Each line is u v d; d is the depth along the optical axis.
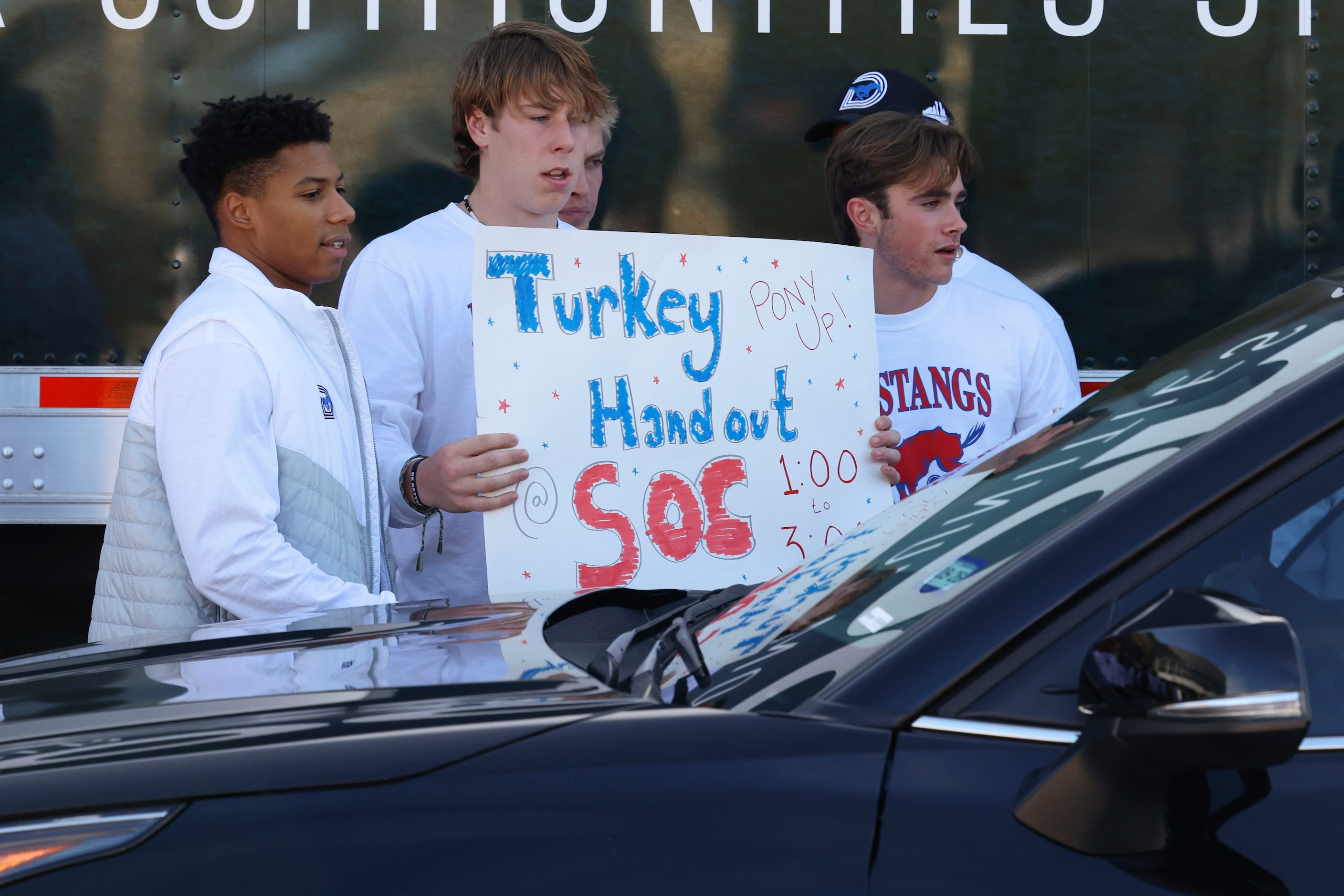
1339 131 5.61
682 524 4.05
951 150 4.83
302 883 1.94
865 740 2.07
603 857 1.96
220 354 3.81
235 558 3.71
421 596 4.97
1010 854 1.93
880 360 5.09
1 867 1.97
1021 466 2.77
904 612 2.29
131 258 5.43
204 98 5.43
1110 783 1.93
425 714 2.30
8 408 5.41
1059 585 2.12
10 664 3.21
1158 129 5.59
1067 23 5.58
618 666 2.61
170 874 1.96
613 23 5.53
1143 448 2.38
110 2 5.39
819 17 5.55
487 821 2.00
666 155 5.56
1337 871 1.91
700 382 4.14
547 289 4.04
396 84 5.49
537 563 3.93
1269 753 1.83
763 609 2.77
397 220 5.52
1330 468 2.13
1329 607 2.15
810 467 4.27
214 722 2.38
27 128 5.38
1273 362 2.45
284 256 4.29
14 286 5.40
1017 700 2.07
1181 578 2.11
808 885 1.92
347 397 4.30
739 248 4.25
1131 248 5.61
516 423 3.96
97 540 5.50
